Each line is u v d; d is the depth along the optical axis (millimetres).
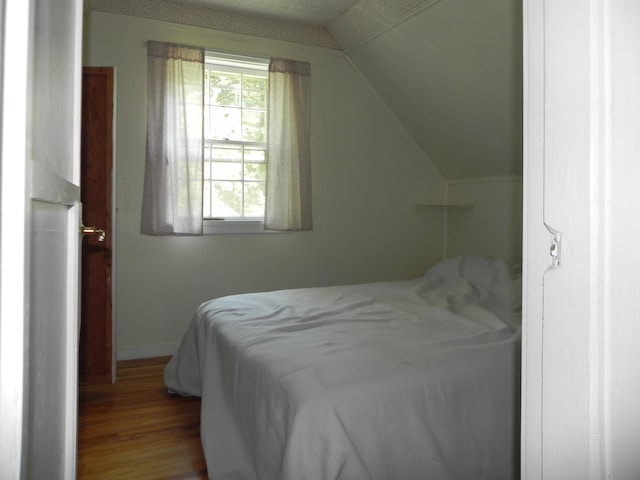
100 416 2436
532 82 688
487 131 3514
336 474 1263
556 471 670
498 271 2852
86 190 2795
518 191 3670
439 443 1437
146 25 3314
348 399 1360
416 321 2119
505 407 1549
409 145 4254
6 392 437
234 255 3633
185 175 3330
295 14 3578
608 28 604
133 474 1905
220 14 3514
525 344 717
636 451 636
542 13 669
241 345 1854
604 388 620
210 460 1826
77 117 924
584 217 619
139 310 3373
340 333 1914
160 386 2863
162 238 3412
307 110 3721
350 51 3859
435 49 3232
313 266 3910
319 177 3908
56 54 704
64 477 861
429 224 4375
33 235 536
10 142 428
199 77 3371
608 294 614
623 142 612
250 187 3727
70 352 892
